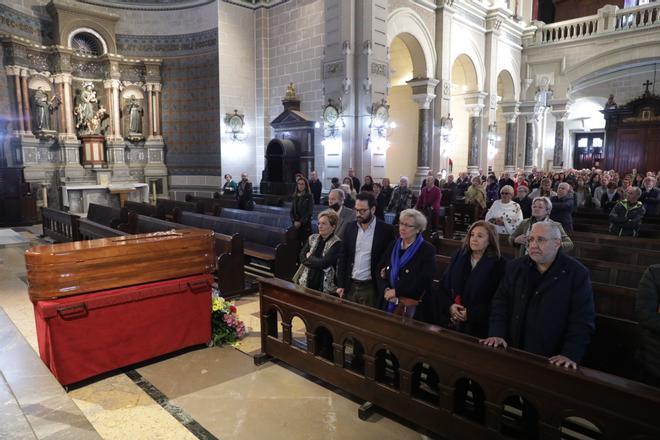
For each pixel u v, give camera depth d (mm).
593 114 22812
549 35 20766
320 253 4113
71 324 3547
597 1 22594
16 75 13031
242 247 6062
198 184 15922
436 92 15727
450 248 5258
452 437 2793
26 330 4844
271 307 4016
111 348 3766
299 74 14117
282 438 2953
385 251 3627
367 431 3037
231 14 14602
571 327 2568
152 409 3303
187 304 4215
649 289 2582
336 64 12695
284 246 6203
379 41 12711
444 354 2795
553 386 2338
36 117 13734
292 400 3428
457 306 3076
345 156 12797
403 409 3043
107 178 14594
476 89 18172
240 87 15023
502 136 21328
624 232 6359
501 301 2859
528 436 2658
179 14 15508
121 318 3801
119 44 15500
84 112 14734
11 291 6191
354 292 3775
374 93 12680
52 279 3525
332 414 3240
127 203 10891
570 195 5910
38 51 13789
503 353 2498
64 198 13617
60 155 14297
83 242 3943
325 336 3730
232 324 4504
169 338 4117
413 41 14836
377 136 12805
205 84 15375
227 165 15000
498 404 2570
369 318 3195
